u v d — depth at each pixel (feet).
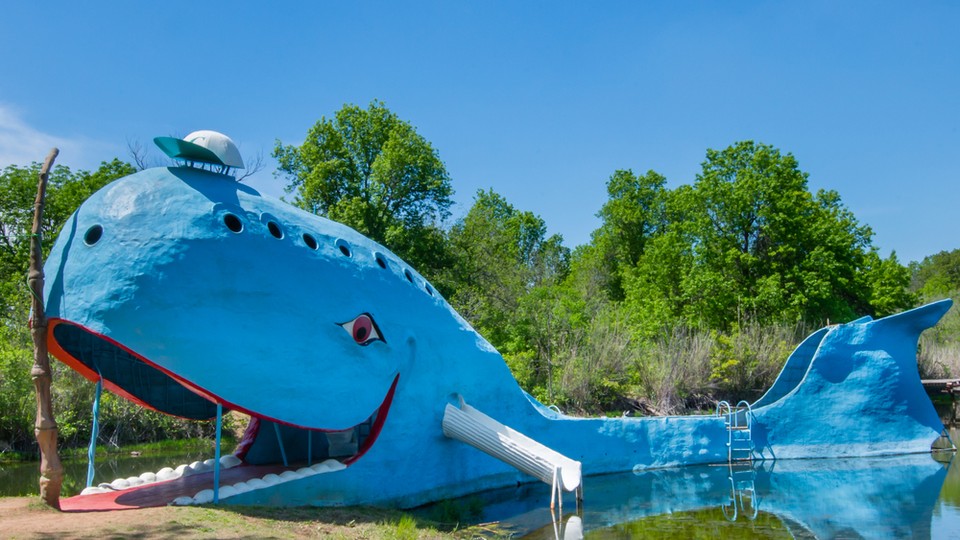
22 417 69.00
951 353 117.29
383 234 111.24
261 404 34.99
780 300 112.47
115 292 32.83
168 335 32.91
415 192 118.01
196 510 31.27
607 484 53.52
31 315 32.73
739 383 93.20
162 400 43.24
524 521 40.60
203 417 44.98
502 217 231.71
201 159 37.29
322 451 46.11
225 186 37.47
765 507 44.37
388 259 44.93
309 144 118.01
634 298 142.41
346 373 38.11
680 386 90.43
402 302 43.50
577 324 100.27
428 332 45.16
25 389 69.46
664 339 102.83
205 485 37.68
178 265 33.60
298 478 37.09
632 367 90.79
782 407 65.21
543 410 56.24
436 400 45.42
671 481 54.70
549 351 93.81
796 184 120.88
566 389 85.51
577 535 37.06
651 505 45.39
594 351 89.66
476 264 123.13
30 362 70.69
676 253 133.18
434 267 118.93
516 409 52.26
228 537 27.73
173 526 28.35
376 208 111.75
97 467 61.46
